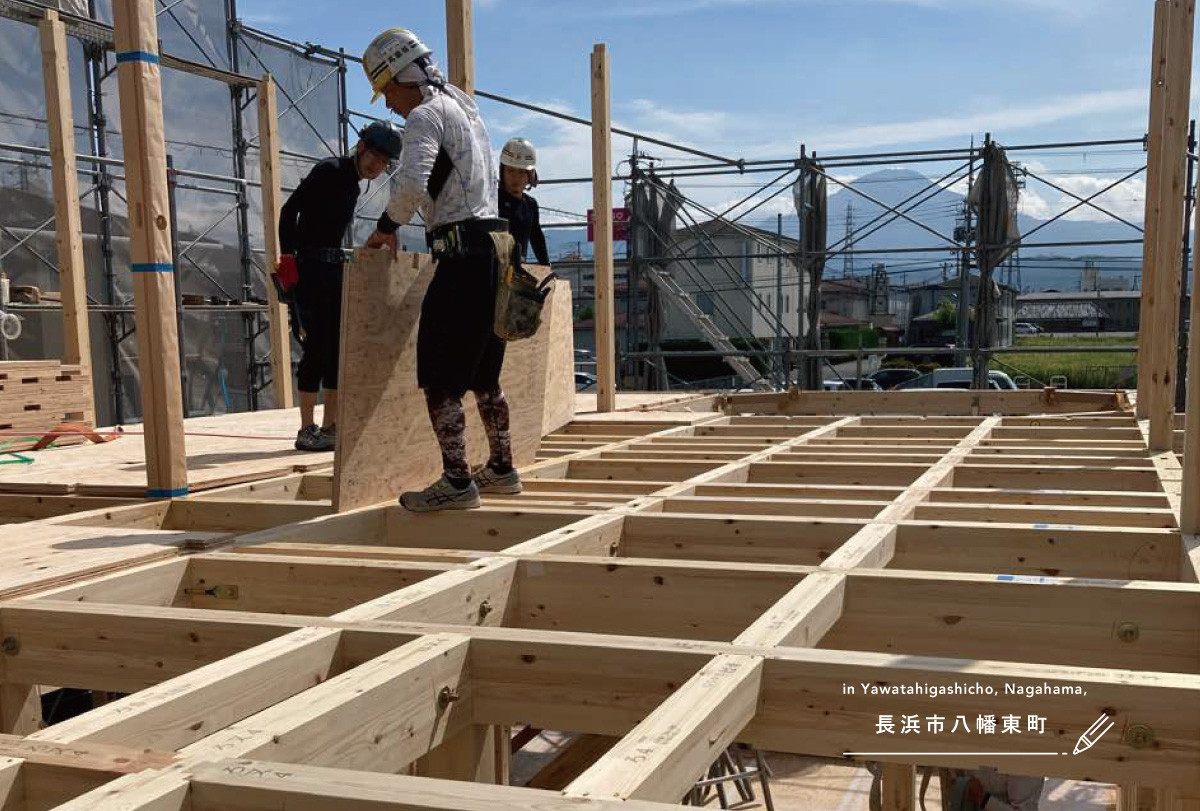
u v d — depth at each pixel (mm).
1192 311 2756
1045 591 2250
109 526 3375
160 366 3605
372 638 1995
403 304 3643
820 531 3062
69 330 7238
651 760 1317
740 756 8562
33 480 3967
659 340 15867
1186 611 2160
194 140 13367
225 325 13859
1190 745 1581
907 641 2363
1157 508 3238
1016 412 7270
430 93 3293
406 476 3828
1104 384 22688
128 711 1550
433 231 3318
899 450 4930
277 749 1437
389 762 1685
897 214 14047
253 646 2061
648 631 2576
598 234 6770
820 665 1725
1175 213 4402
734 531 3154
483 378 3668
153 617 2146
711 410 8461
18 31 11336
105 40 11078
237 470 4211
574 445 5570
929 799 8016
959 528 2930
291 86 14750
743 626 2482
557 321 6105
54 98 7074
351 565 2654
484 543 3395
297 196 4824
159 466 3684
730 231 17328
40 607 2262
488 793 1229
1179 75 4137
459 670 1902
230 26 13734
